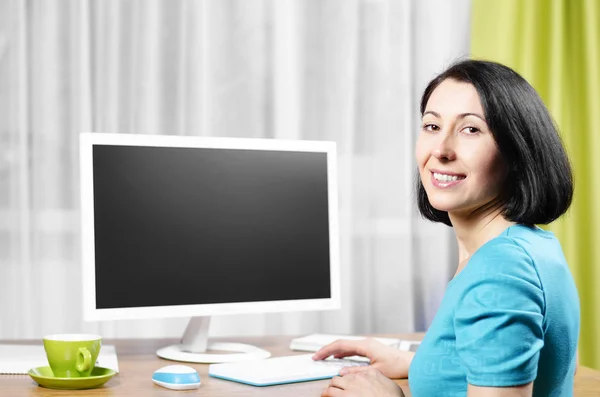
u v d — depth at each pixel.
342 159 2.35
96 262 1.40
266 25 2.31
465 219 1.09
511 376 0.87
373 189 2.38
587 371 1.47
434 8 2.42
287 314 2.32
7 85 2.17
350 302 2.36
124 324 2.22
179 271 1.47
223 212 1.51
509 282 0.90
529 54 2.39
